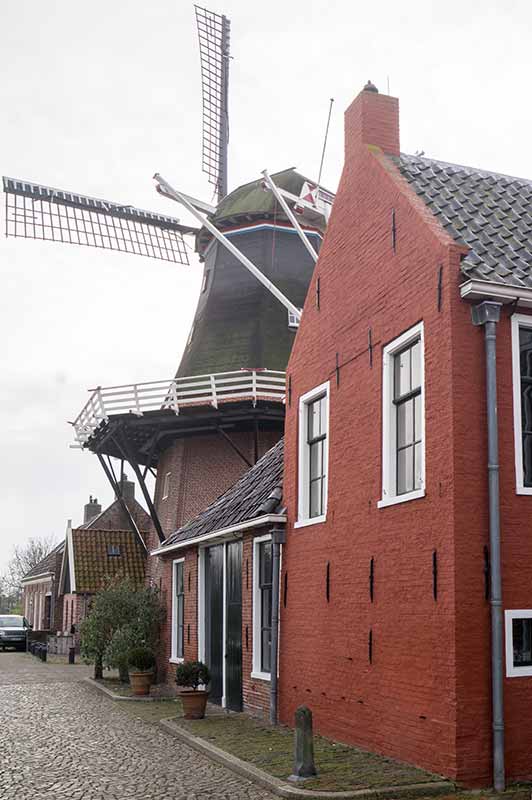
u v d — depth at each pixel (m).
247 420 24.14
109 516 40.62
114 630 21.30
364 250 11.59
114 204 33.28
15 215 31.16
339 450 11.88
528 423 9.26
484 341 9.12
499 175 12.41
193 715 13.77
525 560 8.84
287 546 13.41
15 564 87.62
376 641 10.23
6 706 16.45
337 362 12.21
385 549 10.20
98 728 13.30
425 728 8.92
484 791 8.17
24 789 8.98
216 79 35.75
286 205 25.62
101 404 24.11
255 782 9.01
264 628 14.34
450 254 9.24
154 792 8.71
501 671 8.48
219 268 28.70
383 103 12.30
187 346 28.61
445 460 8.95
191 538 17.19
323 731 11.59
